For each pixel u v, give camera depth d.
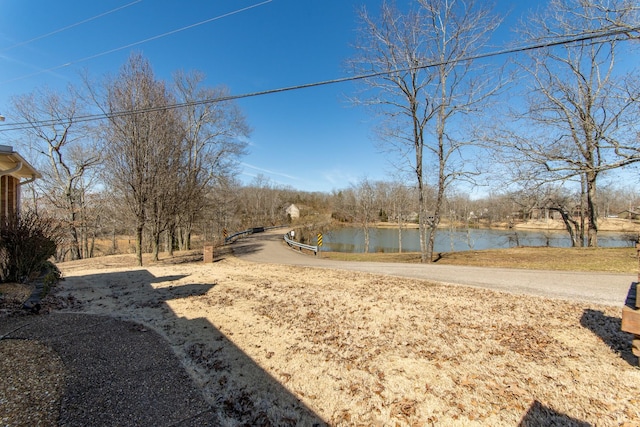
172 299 6.93
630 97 10.79
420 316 5.61
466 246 35.25
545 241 31.31
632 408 2.93
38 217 7.87
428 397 3.19
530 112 13.05
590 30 9.70
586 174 16.22
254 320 5.49
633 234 22.91
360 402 3.14
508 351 4.16
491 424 2.77
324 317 5.63
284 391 3.33
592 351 4.09
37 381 3.20
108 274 10.59
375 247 34.53
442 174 14.77
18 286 6.81
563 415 2.85
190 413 2.91
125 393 3.16
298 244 21.88
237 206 42.75
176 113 15.66
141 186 13.15
